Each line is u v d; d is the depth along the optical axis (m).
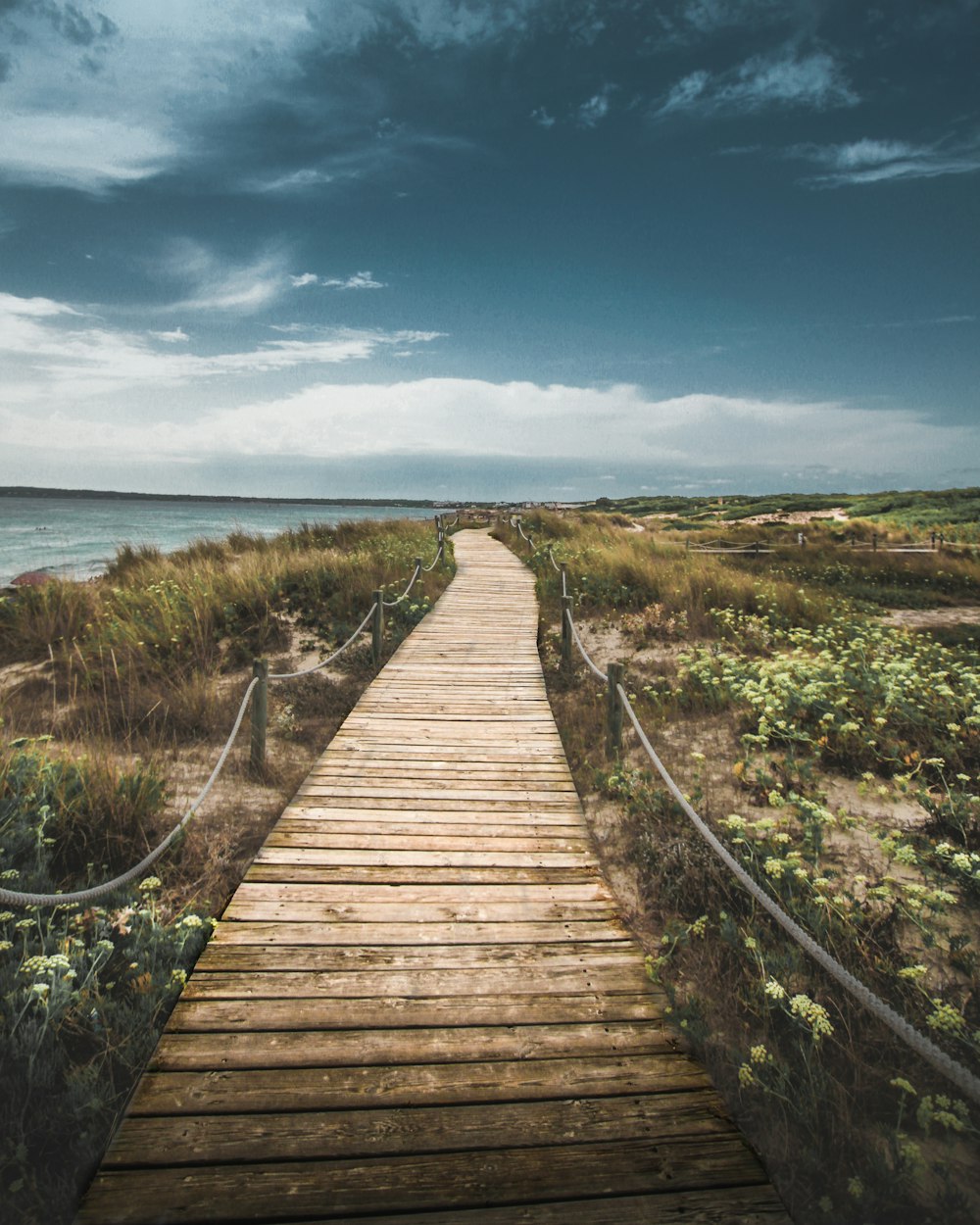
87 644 9.54
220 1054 2.80
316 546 18.98
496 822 5.10
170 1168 2.28
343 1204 2.16
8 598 11.20
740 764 5.51
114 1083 2.81
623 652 10.48
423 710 7.80
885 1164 2.42
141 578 12.91
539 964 3.47
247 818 5.26
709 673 7.71
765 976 3.23
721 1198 2.22
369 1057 2.80
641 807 5.25
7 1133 2.54
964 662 8.96
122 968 3.49
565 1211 2.16
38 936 3.52
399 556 16.47
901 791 5.47
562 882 4.30
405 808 5.31
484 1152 2.37
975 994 3.20
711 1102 2.63
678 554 18.16
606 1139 2.44
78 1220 2.10
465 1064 2.78
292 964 3.41
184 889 4.27
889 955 3.52
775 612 11.73
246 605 11.33
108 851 4.60
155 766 5.63
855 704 6.75
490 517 47.03
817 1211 2.31
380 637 9.82
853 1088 2.78
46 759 5.39
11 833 4.37
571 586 14.70
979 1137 2.61
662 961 3.43
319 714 7.96
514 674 9.34
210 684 8.17
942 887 4.12
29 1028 2.81
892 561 20.23
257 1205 2.15
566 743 6.96
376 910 3.93
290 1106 2.54
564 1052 2.88
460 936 3.70
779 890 4.04
